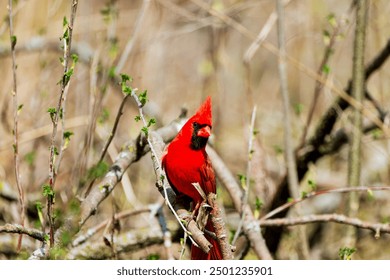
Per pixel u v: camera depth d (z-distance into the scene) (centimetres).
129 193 958
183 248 614
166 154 695
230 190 847
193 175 680
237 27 1057
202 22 1223
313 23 1237
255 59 1497
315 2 1226
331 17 993
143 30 1235
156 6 1257
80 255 816
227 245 633
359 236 1149
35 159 1042
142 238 904
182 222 629
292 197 955
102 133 1006
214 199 632
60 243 665
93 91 845
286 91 998
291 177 962
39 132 1024
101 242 839
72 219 688
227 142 1322
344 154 1293
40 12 1177
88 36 1225
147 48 1212
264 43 1032
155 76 1250
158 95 1247
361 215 1149
